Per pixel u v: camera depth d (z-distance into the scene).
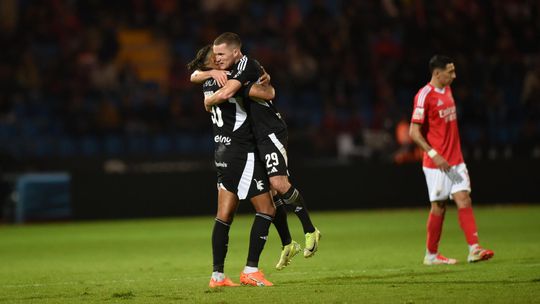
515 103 90.62
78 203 69.50
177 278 31.64
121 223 66.75
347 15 93.69
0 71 84.75
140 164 76.75
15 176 70.81
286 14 94.75
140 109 83.38
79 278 33.00
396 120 79.38
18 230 63.00
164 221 67.50
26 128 81.38
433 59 34.44
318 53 90.81
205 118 84.19
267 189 27.61
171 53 93.50
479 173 71.88
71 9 91.25
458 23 93.81
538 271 30.06
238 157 27.36
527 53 96.69
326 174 71.62
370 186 71.94
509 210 67.56
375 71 90.81
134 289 27.97
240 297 24.66
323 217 66.44
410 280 28.42
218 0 95.25
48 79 85.38
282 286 27.27
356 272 31.80
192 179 70.31
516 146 78.75
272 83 87.44
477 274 29.61
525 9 97.25
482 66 90.69
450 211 68.81
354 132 83.44
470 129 85.19
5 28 87.81
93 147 80.62
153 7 94.56
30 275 34.69
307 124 85.56
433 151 33.97
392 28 94.94
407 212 69.31
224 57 27.03
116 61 88.31
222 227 27.73
